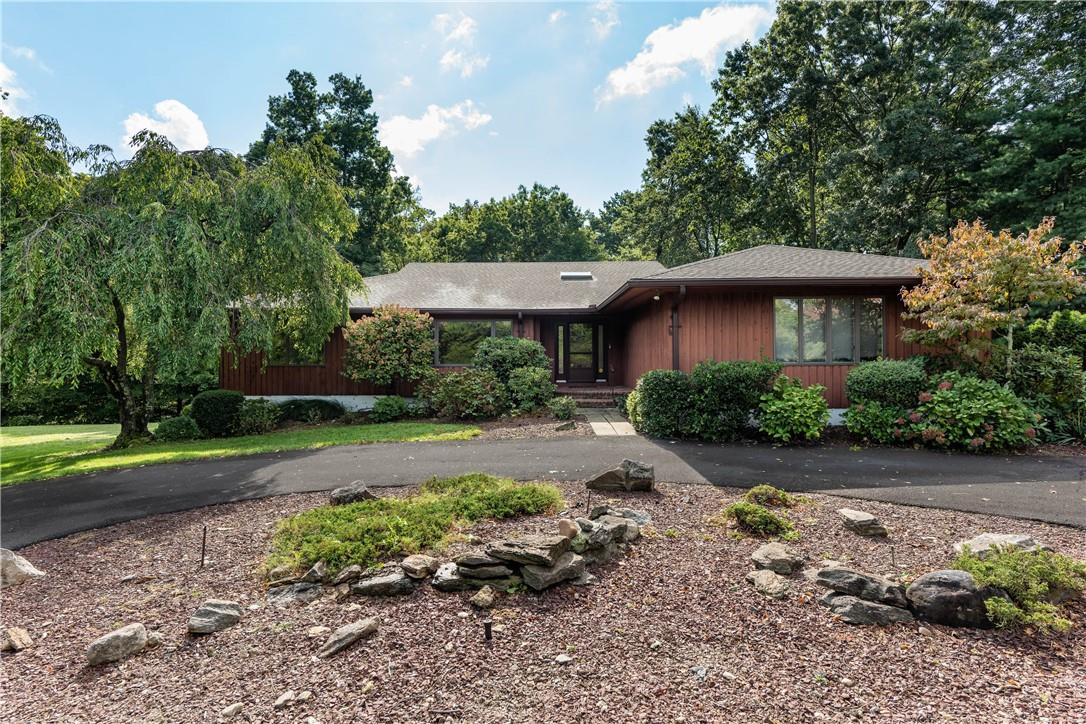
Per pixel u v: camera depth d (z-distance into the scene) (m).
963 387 8.02
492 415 11.88
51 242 8.02
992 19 19.00
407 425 11.25
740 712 2.24
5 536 4.86
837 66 21.27
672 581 3.46
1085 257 14.52
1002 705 2.27
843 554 3.88
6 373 7.84
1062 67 17.42
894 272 9.45
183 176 9.34
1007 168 17.12
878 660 2.60
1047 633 2.78
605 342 16.98
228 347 10.41
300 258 10.06
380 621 3.03
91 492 6.41
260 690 2.46
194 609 3.28
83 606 3.37
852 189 22.72
